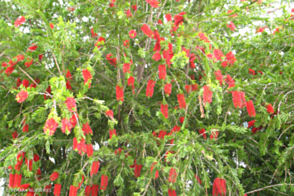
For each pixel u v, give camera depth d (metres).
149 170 1.49
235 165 2.12
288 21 2.00
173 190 1.49
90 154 1.39
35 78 1.75
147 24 1.73
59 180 1.66
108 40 1.60
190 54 2.07
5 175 1.81
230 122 2.13
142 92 2.22
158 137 1.77
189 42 1.54
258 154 2.07
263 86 1.73
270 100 1.78
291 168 2.19
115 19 1.65
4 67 1.59
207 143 1.53
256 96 1.85
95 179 1.74
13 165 1.35
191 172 1.39
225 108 2.14
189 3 2.24
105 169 1.63
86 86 1.26
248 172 2.30
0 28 1.41
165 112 1.64
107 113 1.39
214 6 1.98
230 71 2.23
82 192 1.57
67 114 1.02
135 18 1.76
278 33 1.90
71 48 1.51
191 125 2.30
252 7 1.96
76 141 1.19
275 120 1.59
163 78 1.52
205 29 1.95
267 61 2.29
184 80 2.29
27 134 1.65
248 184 2.27
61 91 1.02
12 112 1.99
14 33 1.65
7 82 1.79
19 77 1.67
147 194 1.69
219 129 1.51
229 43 2.05
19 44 1.45
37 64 1.70
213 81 1.71
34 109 1.70
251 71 2.20
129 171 1.70
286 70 1.73
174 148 1.48
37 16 1.61
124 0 1.84
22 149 1.43
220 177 1.49
